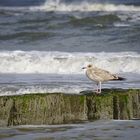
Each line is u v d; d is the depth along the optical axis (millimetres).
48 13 41375
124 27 33156
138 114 15469
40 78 21109
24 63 23891
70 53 25266
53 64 23703
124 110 15398
